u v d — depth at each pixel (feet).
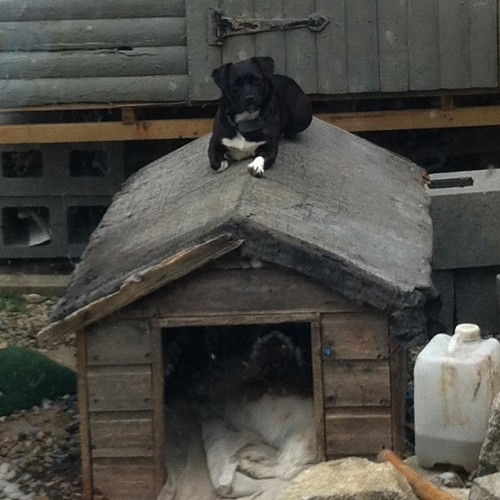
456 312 14.61
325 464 7.43
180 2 15.70
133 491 10.35
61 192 16.69
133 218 11.98
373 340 9.89
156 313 10.06
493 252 14.35
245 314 9.97
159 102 15.90
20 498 10.64
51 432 12.27
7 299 16.15
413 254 10.79
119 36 15.80
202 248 9.75
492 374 8.59
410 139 17.04
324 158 12.66
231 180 11.12
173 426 11.23
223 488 10.05
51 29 15.83
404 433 10.38
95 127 15.92
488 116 15.85
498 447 7.77
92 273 10.71
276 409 10.80
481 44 15.66
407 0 15.61
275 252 9.75
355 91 15.81
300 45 15.72
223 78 11.40
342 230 10.53
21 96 15.98
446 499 7.23
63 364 14.03
